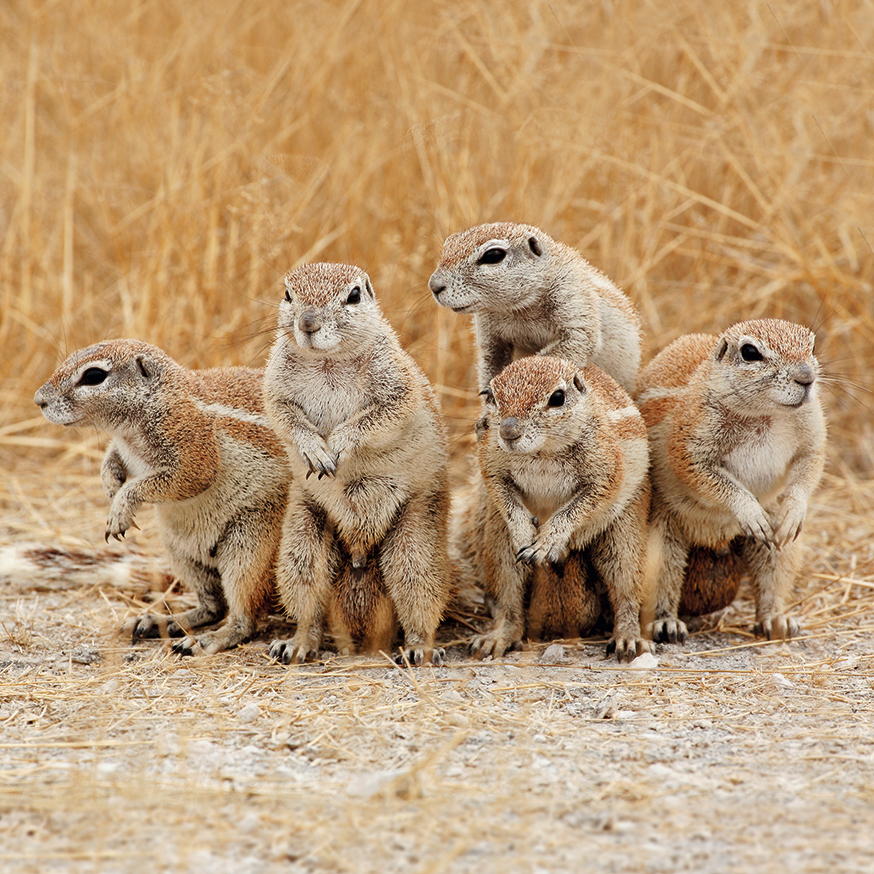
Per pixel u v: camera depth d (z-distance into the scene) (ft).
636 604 39.09
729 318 61.05
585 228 61.82
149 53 70.90
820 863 23.58
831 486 55.47
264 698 33.53
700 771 28.12
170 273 60.18
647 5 65.57
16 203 65.16
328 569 38.75
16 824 25.34
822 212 61.93
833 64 65.00
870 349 59.98
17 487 54.24
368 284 38.09
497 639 39.04
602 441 37.01
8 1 76.38
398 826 25.07
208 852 24.12
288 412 37.81
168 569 44.47
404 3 67.31
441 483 39.19
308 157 63.93
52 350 59.88
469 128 62.44
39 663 36.83
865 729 30.94
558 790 26.91
